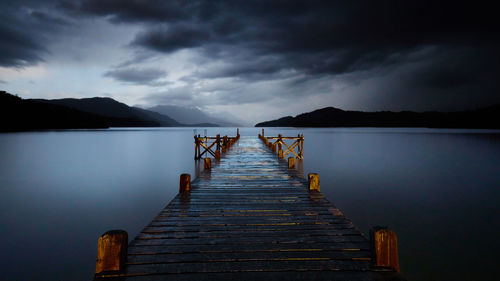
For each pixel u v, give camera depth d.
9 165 22.28
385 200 11.63
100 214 10.20
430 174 17.91
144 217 9.91
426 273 6.07
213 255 3.38
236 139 27.88
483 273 6.05
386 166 21.39
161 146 43.28
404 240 7.68
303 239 3.87
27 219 9.65
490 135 77.44
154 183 15.66
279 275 2.94
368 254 3.40
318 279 2.87
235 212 5.13
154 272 2.97
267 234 4.05
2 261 6.73
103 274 2.91
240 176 8.81
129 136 75.62
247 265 3.14
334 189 13.66
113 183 15.65
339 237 3.95
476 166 21.39
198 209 5.32
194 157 27.50
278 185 7.49
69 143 45.78
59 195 12.95
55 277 6.06
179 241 3.79
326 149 36.75
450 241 7.62
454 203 11.27
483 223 8.90
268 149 18.81
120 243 2.99
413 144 45.19
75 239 8.00
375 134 88.44
